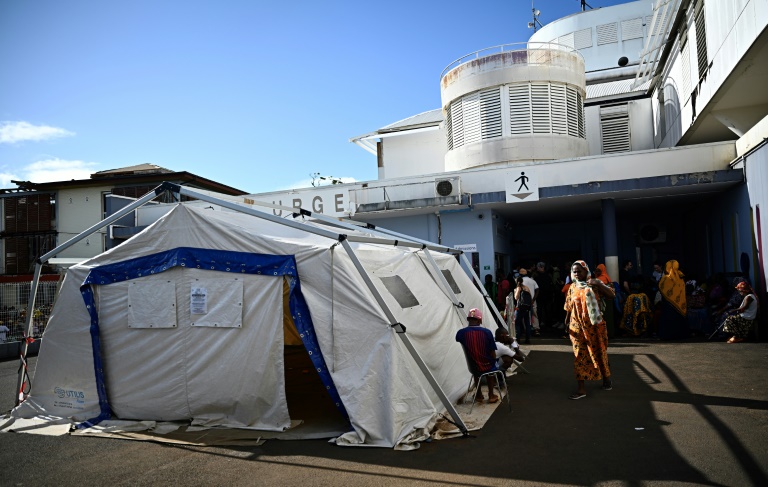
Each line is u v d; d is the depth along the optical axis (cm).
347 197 1641
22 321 1627
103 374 707
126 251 720
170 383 675
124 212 763
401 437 566
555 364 993
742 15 1060
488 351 698
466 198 1485
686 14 1504
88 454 575
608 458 499
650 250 1992
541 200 1458
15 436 651
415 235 1636
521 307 1290
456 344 830
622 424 600
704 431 560
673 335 1224
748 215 1224
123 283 713
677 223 1958
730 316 1138
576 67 1759
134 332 699
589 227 2038
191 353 670
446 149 2059
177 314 680
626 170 1385
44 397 738
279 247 650
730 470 456
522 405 706
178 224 699
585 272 750
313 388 864
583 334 729
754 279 1201
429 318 773
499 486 448
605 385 765
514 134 1694
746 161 1223
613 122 2008
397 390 587
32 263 2931
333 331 617
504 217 1792
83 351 720
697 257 1769
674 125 1680
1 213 2992
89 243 2883
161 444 600
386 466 505
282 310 644
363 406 584
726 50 1165
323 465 514
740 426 569
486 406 706
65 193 2945
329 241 749
